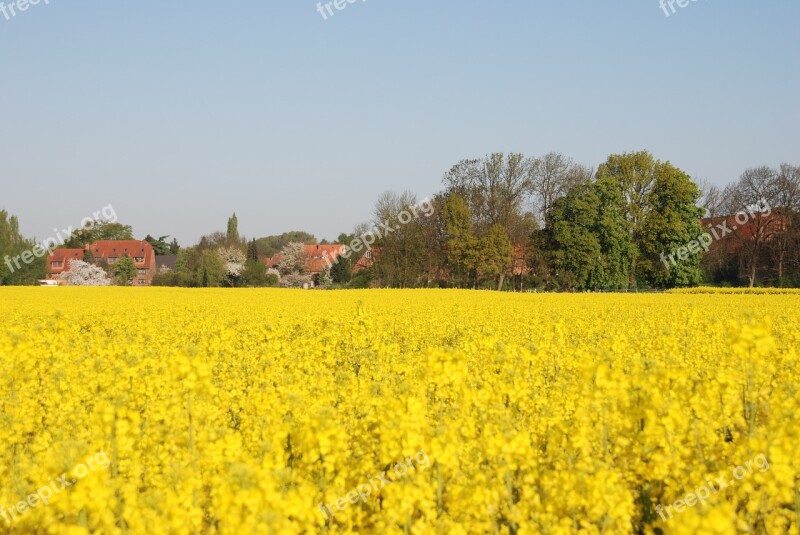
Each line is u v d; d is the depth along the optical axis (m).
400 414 7.04
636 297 45.22
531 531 5.82
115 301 37.91
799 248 71.75
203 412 8.80
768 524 6.00
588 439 7.49
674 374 8.28
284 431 7.27
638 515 6.68
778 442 6.05
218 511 5.35
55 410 10.03
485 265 75.00
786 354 12.80
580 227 73.31
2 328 21.67
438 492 6.48
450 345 20.53
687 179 73.44
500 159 80.50
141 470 7.07
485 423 7.79
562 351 14.70
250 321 25.39
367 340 19.22
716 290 56.47
